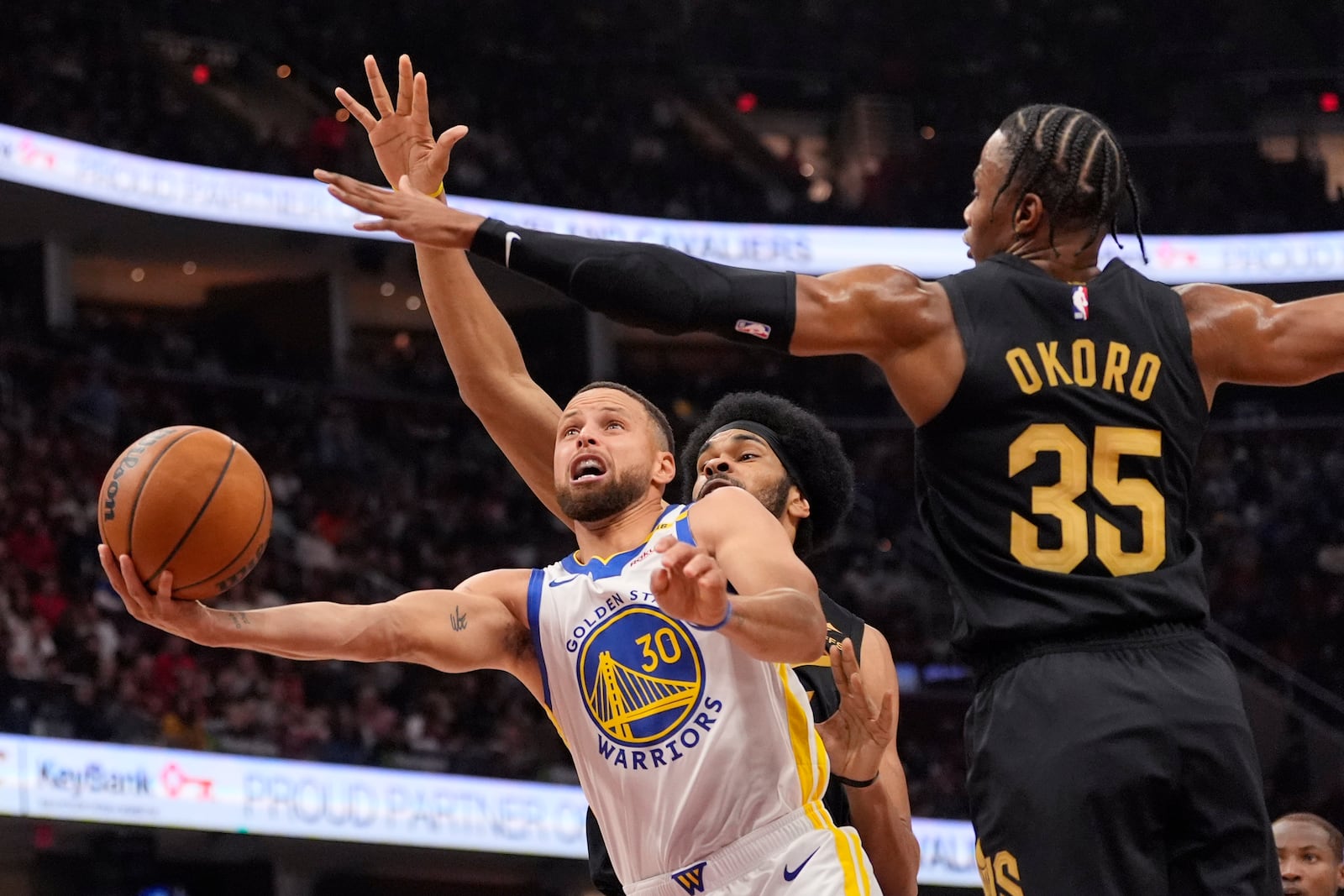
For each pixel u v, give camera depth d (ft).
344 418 72.54
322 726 52.95
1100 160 10.04
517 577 11.30
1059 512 9.47
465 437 75.25
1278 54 88.33
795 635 9.23
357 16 81.25
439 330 13.21
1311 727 64.39
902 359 9.66
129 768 46.19
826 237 78.54
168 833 48.01
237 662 54.19
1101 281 9.94
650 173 81.56
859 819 12.24
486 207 74.49
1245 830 9.14
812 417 13.74
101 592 54.39
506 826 51.88
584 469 11.12
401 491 70.90
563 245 9.43
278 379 71.72
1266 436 78.02
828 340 9.48
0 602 50.26
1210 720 9.20
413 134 12.76
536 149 80.43
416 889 55.06
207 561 10.01
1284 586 71.00
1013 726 9.32
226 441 10.39
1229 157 83.97
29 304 67.36
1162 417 9.66
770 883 10.53
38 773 44.32
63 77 66.23
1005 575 9.52
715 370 83.30
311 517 67.10
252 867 52.08
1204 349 9.92
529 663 11.28
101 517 10.02
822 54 90.02
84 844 46.85
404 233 9.53
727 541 10.37
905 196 82.23
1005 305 9.74
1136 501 9.51
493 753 52.47
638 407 11.44
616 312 9.39
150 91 69.56
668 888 10.75
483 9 83.71
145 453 10.09
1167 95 88.07
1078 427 9.56
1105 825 9.03
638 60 86.17
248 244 70.23
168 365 68.80
